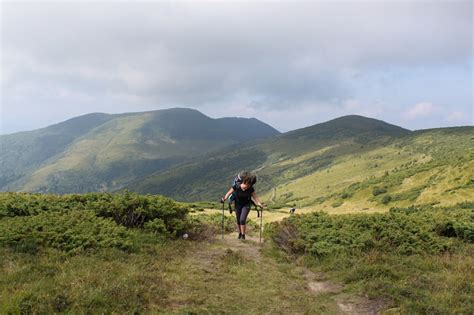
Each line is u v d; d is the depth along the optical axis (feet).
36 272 26.07
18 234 31.99
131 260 31.55
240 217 47.73
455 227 48.32
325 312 24.97
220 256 37.32
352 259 35.53
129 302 22.86
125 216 42.73
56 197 49.88
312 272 34.68
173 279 28.45
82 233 34.14
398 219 47.57
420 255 38.40
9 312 19.85
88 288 23.65
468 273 31.63
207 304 24.70
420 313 23.99
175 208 45.42
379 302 26.32
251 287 28.89
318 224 46.83
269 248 42.24
